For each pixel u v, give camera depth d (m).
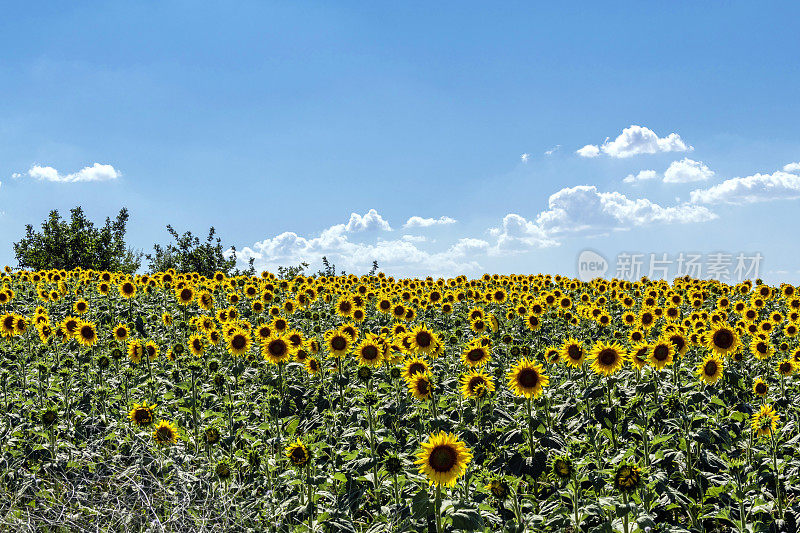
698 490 7.32
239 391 10.95
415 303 18.36
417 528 6.32
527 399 8.34
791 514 6.77
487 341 10.64
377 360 10.34
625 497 5.86
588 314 15.84
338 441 8.23
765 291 18.92
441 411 9.11
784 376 10.44
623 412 8.80
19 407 9.27
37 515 6.32
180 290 16.12
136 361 11.76
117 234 44.34
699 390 9.25
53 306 17.53
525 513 6.58
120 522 6.15
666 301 18.81
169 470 7.34
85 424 8.60
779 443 8.12
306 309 16.50
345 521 6.41
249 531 6.34
